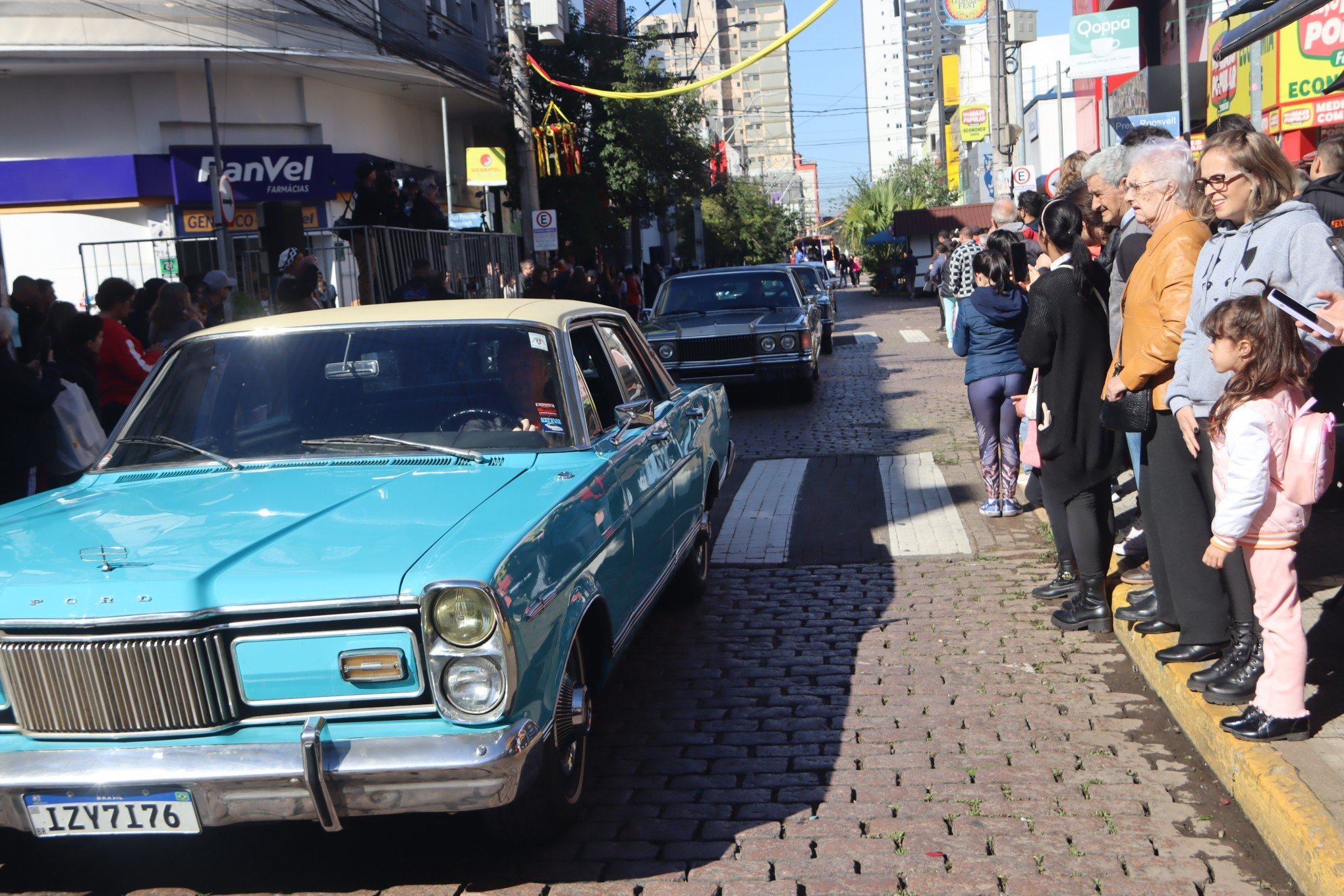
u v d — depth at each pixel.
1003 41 19.03
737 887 3.47
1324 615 5.02
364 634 3.16
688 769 4.36
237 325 4.88
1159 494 4.62
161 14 18.19
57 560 3.44
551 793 3.61
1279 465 3.73
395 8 22.55
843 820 3.88
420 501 3.79
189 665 3.17
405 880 3.64
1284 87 14.27
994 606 6.22
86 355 7.73
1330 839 3.21
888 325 27.92
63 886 3.70
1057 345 5.39
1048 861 3.54
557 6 18.62
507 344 4.59
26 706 3.27
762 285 15.58
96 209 18.89
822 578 6.97
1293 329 3.66
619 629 4.36
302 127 20.94
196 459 4.42
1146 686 4.98
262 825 4.07
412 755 3.11
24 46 17.42
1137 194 4.62
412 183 14.83
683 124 29.59
